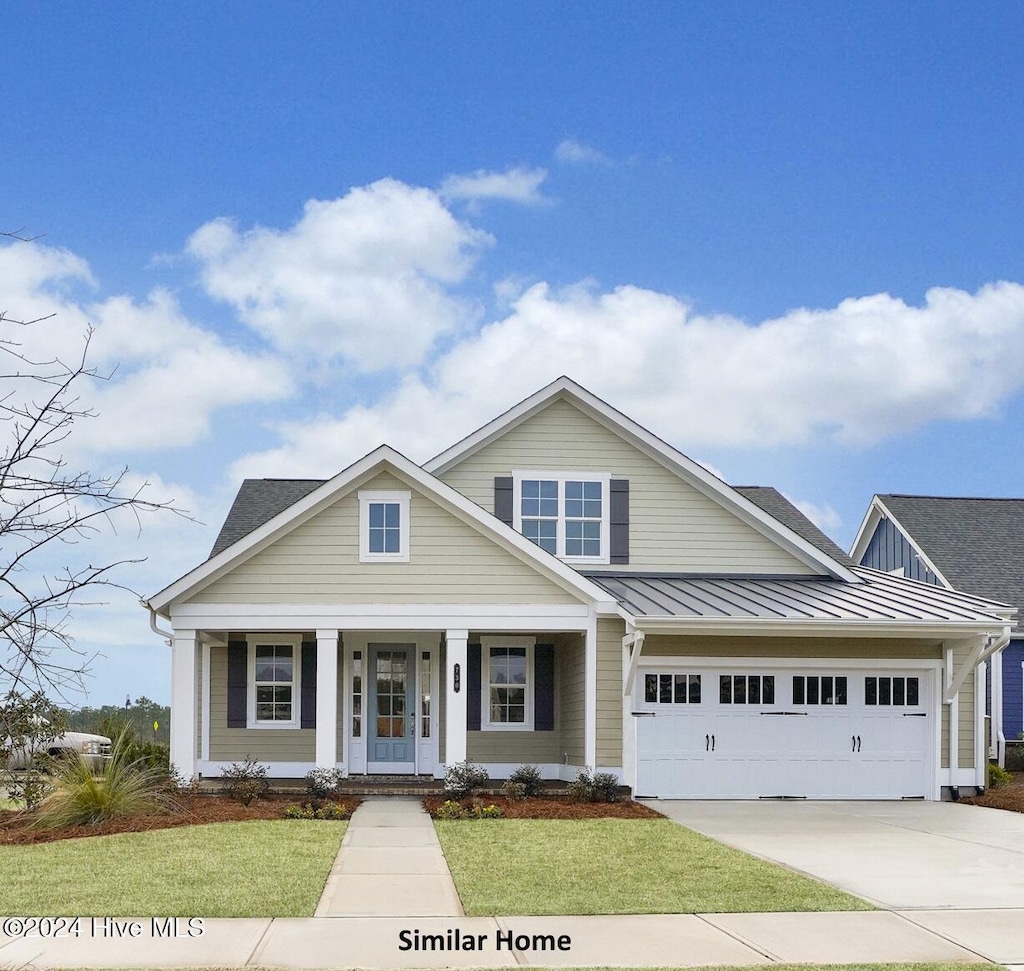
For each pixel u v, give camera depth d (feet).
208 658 76.79
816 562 80.69
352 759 76.02
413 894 39.17
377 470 68.64
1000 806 67.15
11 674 31.24
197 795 64.64
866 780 69.82
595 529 79.82
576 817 58.70
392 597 68.03
